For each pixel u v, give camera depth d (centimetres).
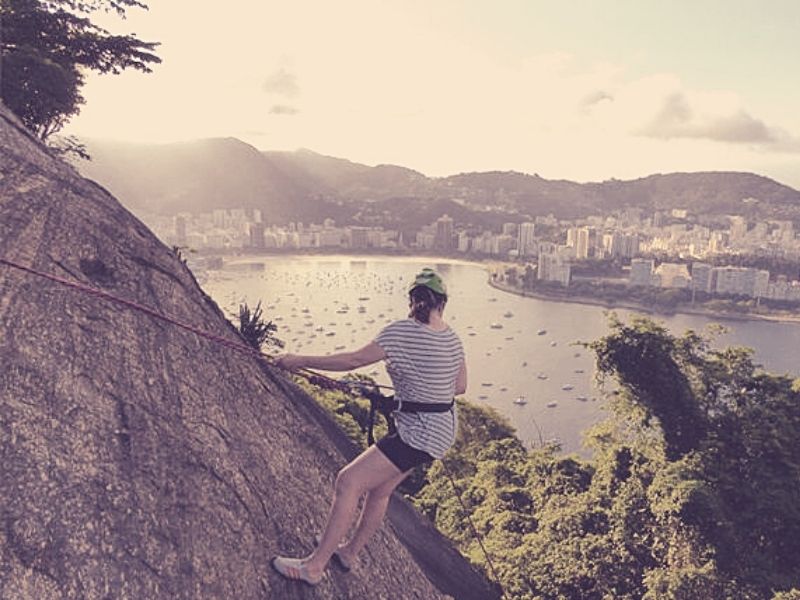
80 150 2697
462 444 5622
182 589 269
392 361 322
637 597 2266
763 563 2203
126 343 364
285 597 319
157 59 2566
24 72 2125
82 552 244
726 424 2744
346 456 763
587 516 2612
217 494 329
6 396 276
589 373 17688
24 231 390
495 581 976
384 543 471
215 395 398
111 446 296
